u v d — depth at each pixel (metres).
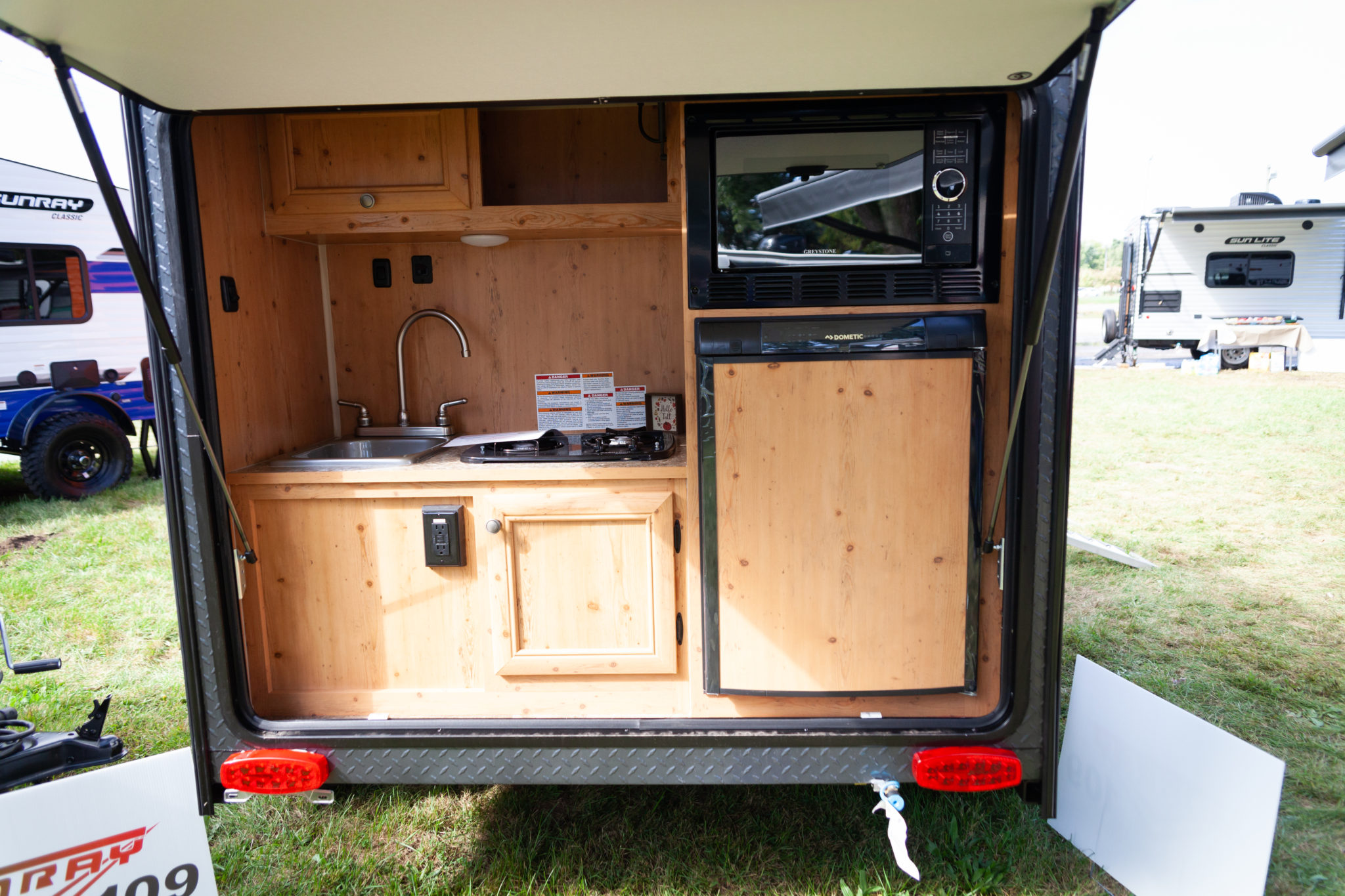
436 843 2.01
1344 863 1.92
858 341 1.79
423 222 2.26
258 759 1.81
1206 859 1.61
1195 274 9.86
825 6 1.23
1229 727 2.57
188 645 1.84
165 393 1.78
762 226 1.81
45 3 1.16
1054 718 1.79
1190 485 5.68
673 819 2.10
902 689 1.89
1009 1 1.22
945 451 1.81
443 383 2.80
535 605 2.06
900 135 1.77
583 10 1.22
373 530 2.07
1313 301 9.69
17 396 5.44
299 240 2.53
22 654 3.24
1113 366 11.37
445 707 2.11
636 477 2.00
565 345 2.77
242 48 1.35
